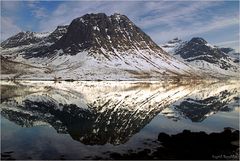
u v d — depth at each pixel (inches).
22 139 1800.0
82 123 2317.9
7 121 2338.8
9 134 1919.3
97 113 2822.3
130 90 5910.4
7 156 1461.6
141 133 1991.9
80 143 1721.2
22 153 1514.5
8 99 3708.2
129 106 3358.8
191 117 2728.8
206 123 2437.3
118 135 1930.4
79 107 3206.2
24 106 3169.3
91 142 1745.8
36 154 1499.8
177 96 4835.1
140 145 1689.2
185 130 1971.0
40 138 1828.2
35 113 2746.1
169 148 1622.8
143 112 2945.4
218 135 1865.2
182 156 1499.8
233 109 3344.0
